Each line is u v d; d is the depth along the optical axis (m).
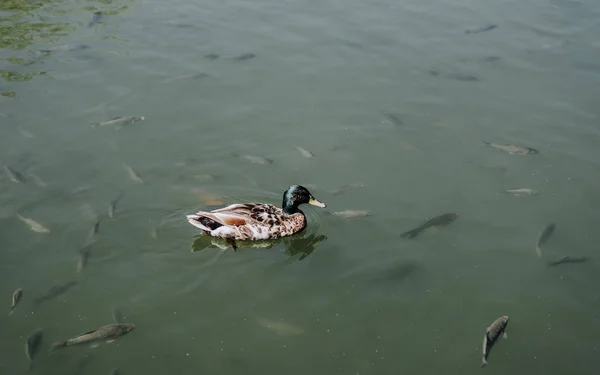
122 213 12.67
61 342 9.73
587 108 16.94
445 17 22.12
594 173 14.34
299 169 14.31
